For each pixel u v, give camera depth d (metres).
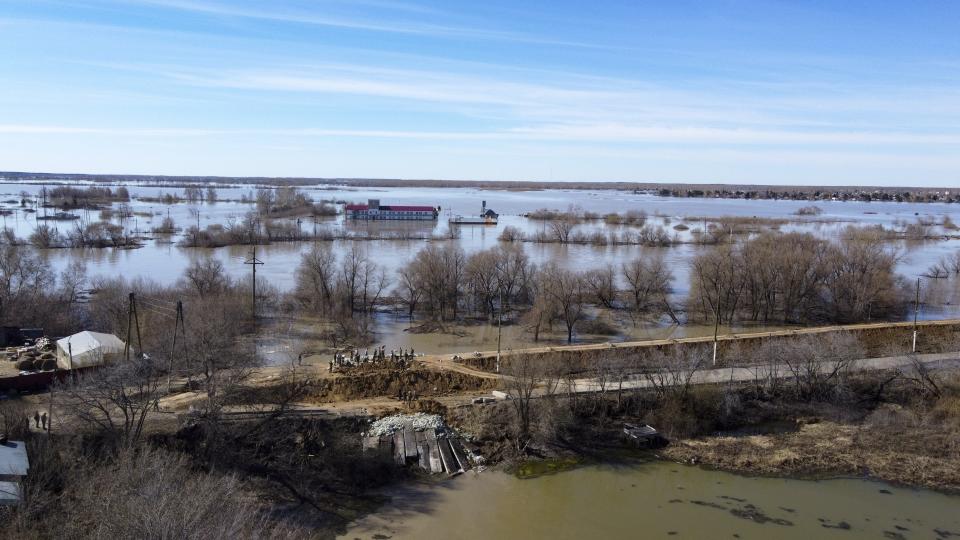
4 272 74.31
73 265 92.81
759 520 36.03
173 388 46.94
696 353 52.22
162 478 26.12
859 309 79.31
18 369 48.25
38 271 74.62
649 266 95.81
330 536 33.25
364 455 40.22
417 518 35.22
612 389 49.03
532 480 39.78
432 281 77.38
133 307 54.84
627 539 33.97
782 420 48.44
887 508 37.50
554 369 51.38
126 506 24.20
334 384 49.00
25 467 31.48
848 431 46.69
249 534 25.81
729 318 77.50
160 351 51.47
